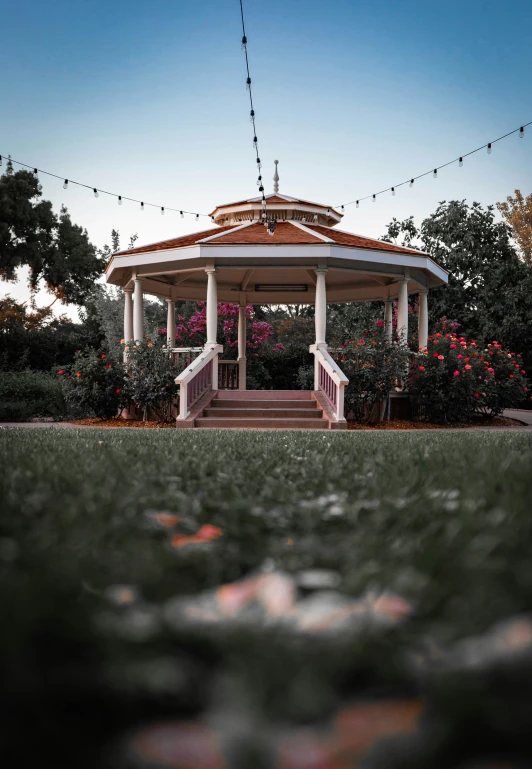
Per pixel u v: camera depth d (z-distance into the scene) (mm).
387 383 12297
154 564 1258
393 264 13211
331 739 696
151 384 12617
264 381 21156
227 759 654
